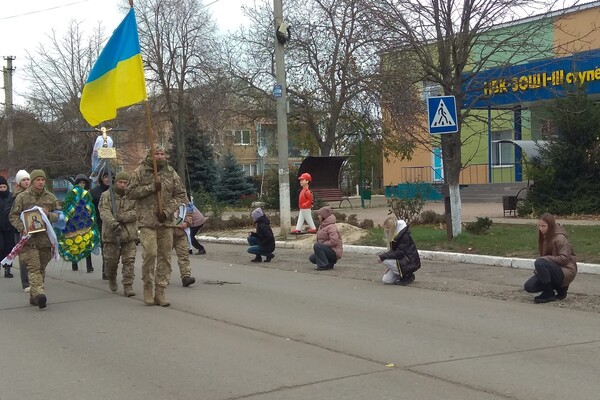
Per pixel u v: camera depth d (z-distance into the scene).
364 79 26.16
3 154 40.03
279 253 15.64
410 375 5.82
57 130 37.31
